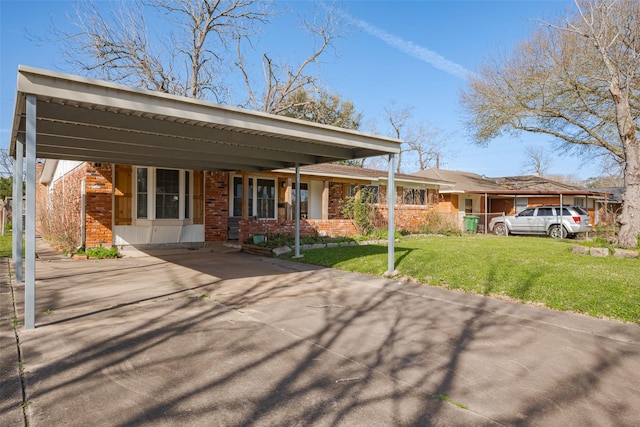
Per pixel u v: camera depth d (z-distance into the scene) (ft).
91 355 12.41
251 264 32.32
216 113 17.88
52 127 20.24
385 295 21.74
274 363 12.19
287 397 9.99
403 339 14.67
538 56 63.31
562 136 68.59
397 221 59.82
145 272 28.22
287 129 20.56
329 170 56.08
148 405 9.38
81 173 37.96
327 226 48.26
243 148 27.73
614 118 59.88
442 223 63.41
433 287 23.59
